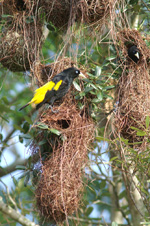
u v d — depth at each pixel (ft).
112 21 35.12
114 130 34.35
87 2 35.83
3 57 38.91
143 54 35.04
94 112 36.47
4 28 39.24
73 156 32.19
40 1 38.37
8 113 43.93
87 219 45.98
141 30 40.24
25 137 35.22
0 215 41.63
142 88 34.63
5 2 39.04
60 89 34.06
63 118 33.24
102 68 36.58
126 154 34.24
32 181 34.40
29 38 38.42
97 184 45.16
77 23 37.78
